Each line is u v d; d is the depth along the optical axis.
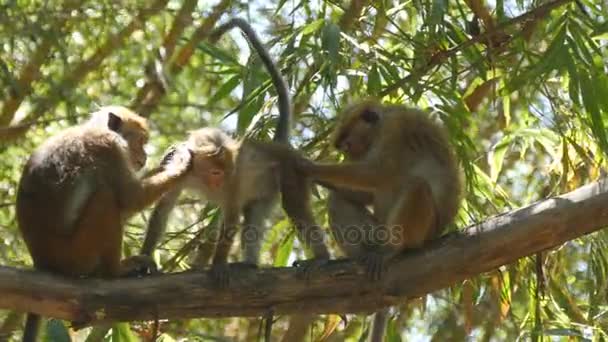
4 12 13.16
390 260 14.12
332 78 15.91
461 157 17.30
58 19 13.88
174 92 17.91
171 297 13.27
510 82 16.84
